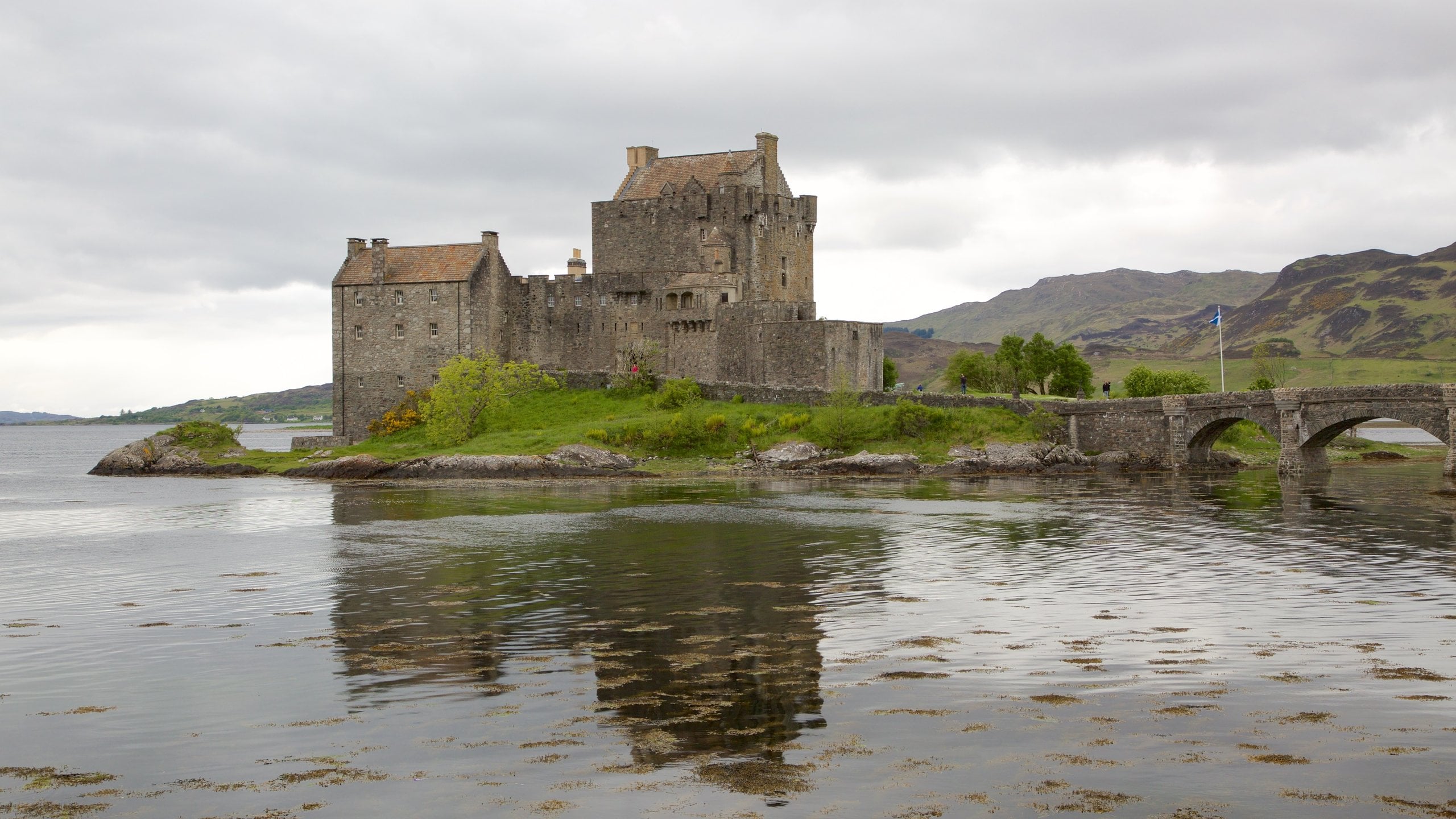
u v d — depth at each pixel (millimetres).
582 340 143875
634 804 22781
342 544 61531
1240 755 24984
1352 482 92438
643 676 32312
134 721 28734
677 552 56688
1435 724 26859
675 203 144875
